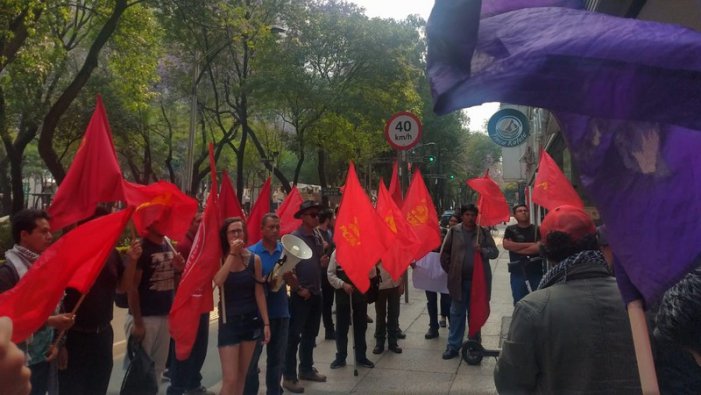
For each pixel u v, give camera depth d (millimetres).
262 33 17266
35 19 13000
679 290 1822
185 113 33844
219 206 6852
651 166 1704
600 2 5945
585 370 2346
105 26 15094
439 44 1536
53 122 15484
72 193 4930
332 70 25750
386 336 9133
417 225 8852
